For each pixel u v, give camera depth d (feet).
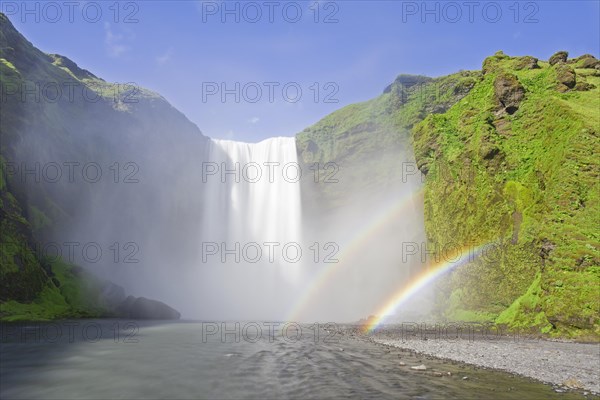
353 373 64.44
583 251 119.34
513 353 86.43
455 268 174.60
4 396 48.08
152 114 333.01
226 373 63.05
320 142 375.45
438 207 193.98
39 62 281.13
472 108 210.18
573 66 236.02
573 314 110.52
